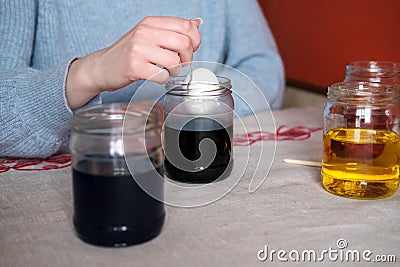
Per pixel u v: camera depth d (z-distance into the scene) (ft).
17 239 2.16
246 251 2.08
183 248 2.10
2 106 2.91
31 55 3.46
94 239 2.10
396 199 2.53
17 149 2.96
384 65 3.57
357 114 2.55
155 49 2.65
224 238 2.17
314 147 3.19
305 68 5.37
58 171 2.85
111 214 2.08
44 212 2.38
